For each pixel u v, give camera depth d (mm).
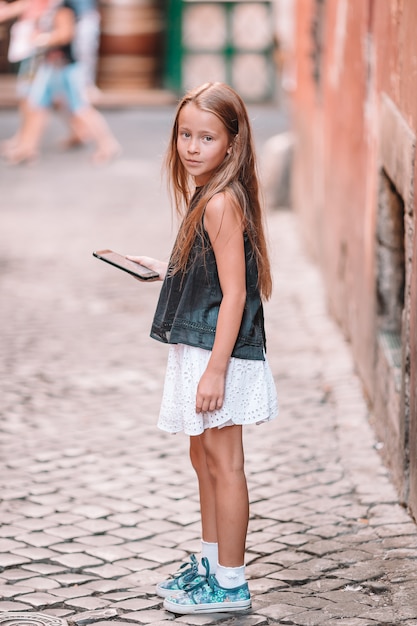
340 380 6766
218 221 3627
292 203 12805
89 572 4297
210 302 3699
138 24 19531
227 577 3879
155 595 4082
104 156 15391
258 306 3777
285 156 12852
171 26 19547
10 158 15125
